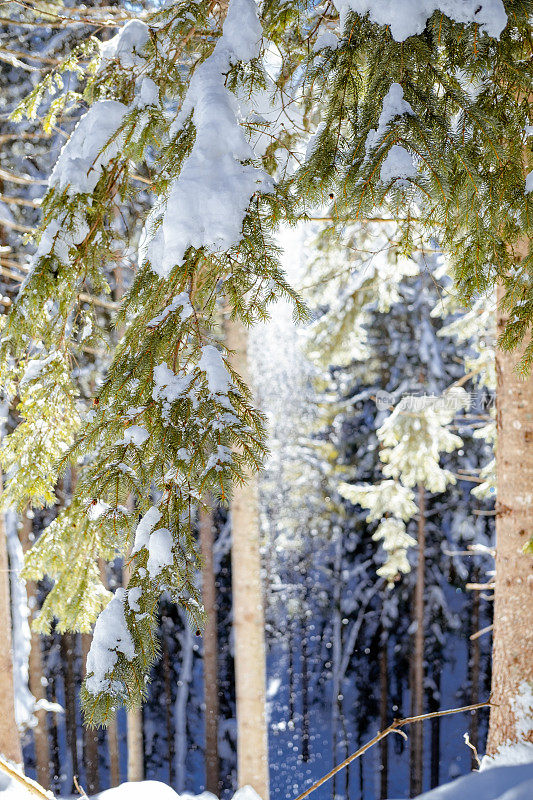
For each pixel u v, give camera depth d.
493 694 3.89
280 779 16.16
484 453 12.34
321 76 2.55
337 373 12.45
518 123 2.47
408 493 7.93
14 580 7.46
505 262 2.48
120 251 3.36
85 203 2.78
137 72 3.10
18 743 5.79
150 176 3.59
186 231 2.31
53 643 13.88
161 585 2.18
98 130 2.87
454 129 2.52
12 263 5.40
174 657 17.00
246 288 2.29
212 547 12.95
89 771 12.91
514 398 3.80
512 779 3.21
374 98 2.44
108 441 2.34
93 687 2.11
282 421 11.55
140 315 2.62
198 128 2.44
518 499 3.77
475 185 2.27
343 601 15.51
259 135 2.98
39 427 3.09
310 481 12.84
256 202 2.35
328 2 3.02
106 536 2.76
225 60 2.59
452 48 2.38
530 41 2.47
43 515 11.05
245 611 5.75
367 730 16.31
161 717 16.56
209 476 2.04
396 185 2.28
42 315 2.86
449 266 4.00
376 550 14.83
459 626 13.80
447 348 11.65
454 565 13.84
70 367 3.19
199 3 2.96
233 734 15.70
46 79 3.53
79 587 3.25
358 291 6.81
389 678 16.11
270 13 2.94
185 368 2.45
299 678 18.33
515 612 3.76
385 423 7.68
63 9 4.46
